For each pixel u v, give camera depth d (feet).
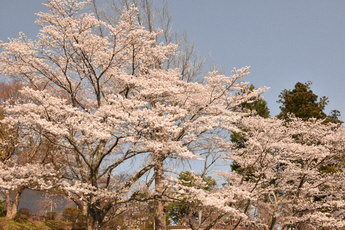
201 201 33.83
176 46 43.75
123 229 51.13
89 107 46.32
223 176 51.08
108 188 41.19
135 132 33.86
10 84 55.11
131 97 40.52
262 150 43.19
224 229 55.88
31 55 39.40
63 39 38.40
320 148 47.55
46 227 57.52
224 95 42.29
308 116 78.95
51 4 37.24
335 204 48.16
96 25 38.37
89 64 39.09
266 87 42.47
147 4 56.13
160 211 47.34
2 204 65.77
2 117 47.47
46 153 48.34
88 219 37.24
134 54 41.37
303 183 51.39
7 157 49.65
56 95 47.65
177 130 33.12
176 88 38.81
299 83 89.04
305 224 51.26
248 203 41.91
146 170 38.68
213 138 44.14
